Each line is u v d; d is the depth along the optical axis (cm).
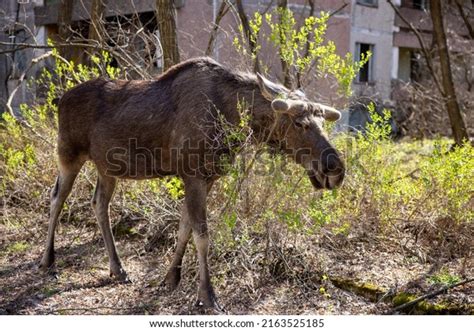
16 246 650
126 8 1289
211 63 512
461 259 584
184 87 504
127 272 575
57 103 611
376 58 1908
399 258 586
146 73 719
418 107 1563
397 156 783
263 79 484
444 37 1176
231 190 504
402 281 523
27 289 532
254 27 639
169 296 515
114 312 482
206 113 490
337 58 607
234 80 502
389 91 1875
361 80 1895
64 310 481
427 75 1944
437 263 568
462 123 1167
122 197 692
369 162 628
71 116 557
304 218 554
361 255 592
